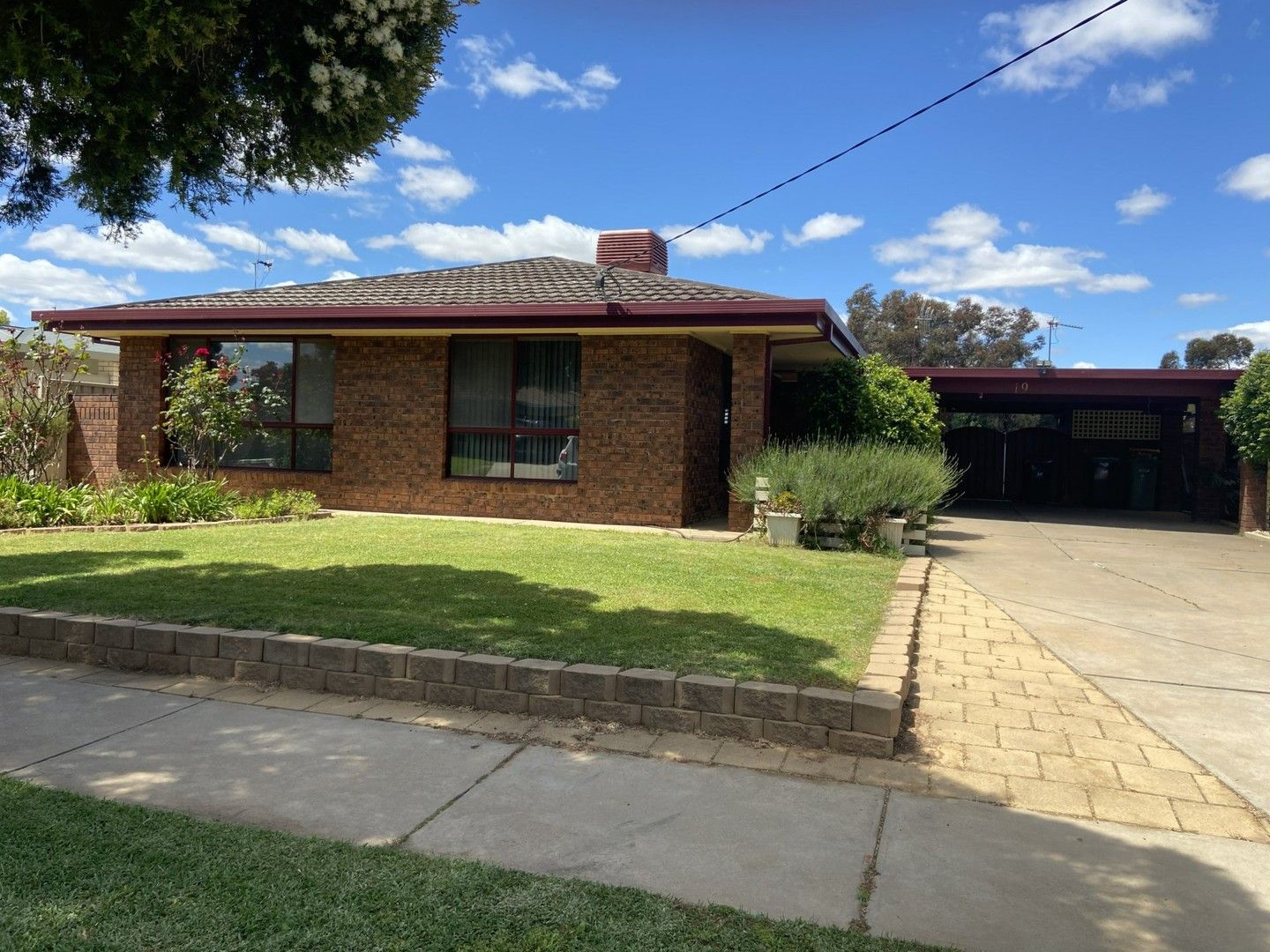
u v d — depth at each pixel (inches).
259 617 233.3
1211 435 724.0
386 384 530.0
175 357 573.0
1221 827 140.3
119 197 262.8
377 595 266.4
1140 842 134.5
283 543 376.5
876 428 531.8
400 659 197.0
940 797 149.8
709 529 472.7
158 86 231.6
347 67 237.8
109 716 185.2
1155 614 300.5
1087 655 242.7
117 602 251.1
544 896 113.4
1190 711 195.9
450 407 526.6
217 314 519.5
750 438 467.8
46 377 555.8
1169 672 227.1
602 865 124.0
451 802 144.3
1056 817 142.8
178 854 122.0
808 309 434.3
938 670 226.1
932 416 575.8
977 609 302.0
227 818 136.8
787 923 108.9
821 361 631.8
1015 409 956.6
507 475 518.6
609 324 463.2
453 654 196.7
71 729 176.9
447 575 302.5
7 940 100.0
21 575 296.8
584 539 408.5
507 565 326.0
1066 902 116.6
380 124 256.1
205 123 243.1
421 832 133.3
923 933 108.3
